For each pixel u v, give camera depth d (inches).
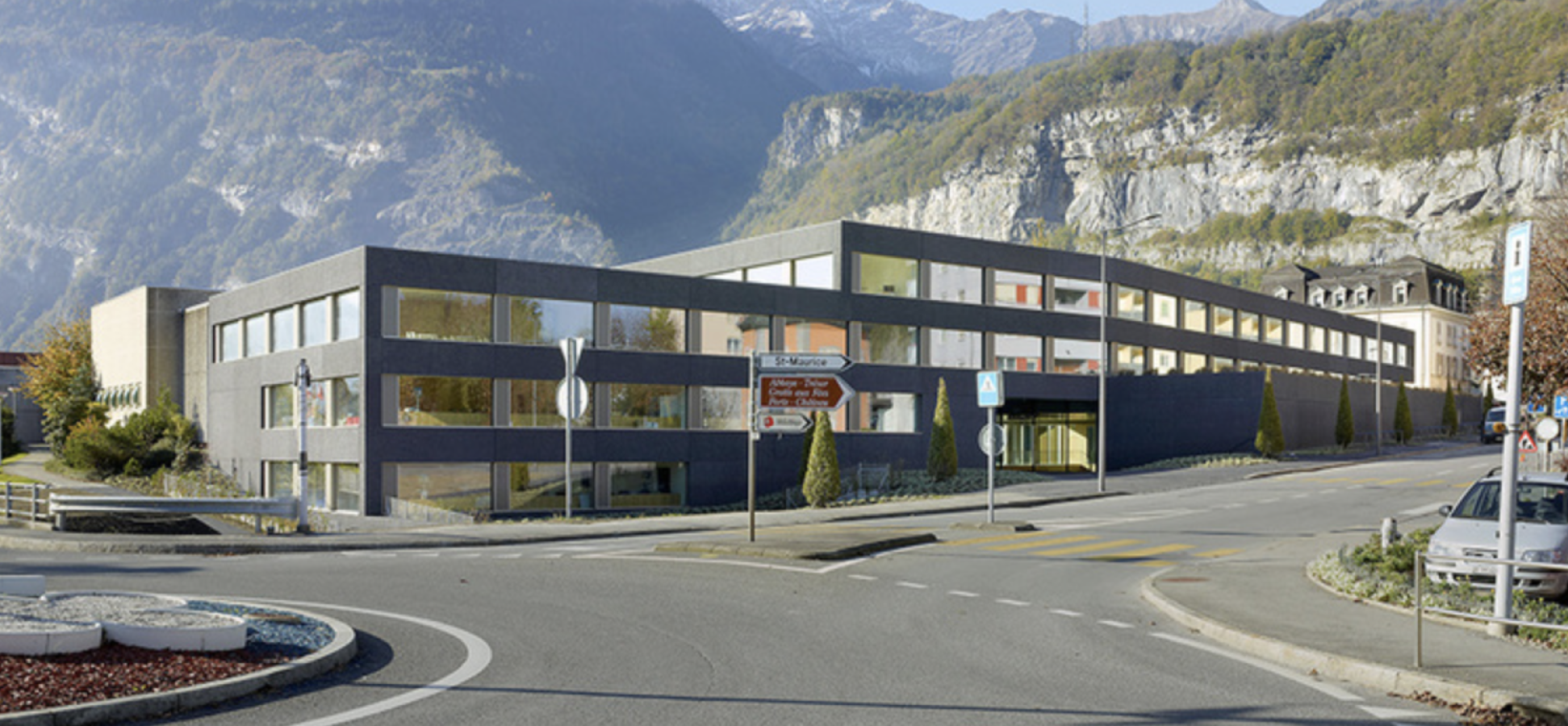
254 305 1787.6
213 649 375.9
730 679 376.5
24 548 908.6
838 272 1888.5
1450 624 475.8
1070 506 1360.7
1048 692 359.9
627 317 1673.2
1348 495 1379.2
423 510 1362.0
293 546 904.9
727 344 1769.2
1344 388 2416.3
